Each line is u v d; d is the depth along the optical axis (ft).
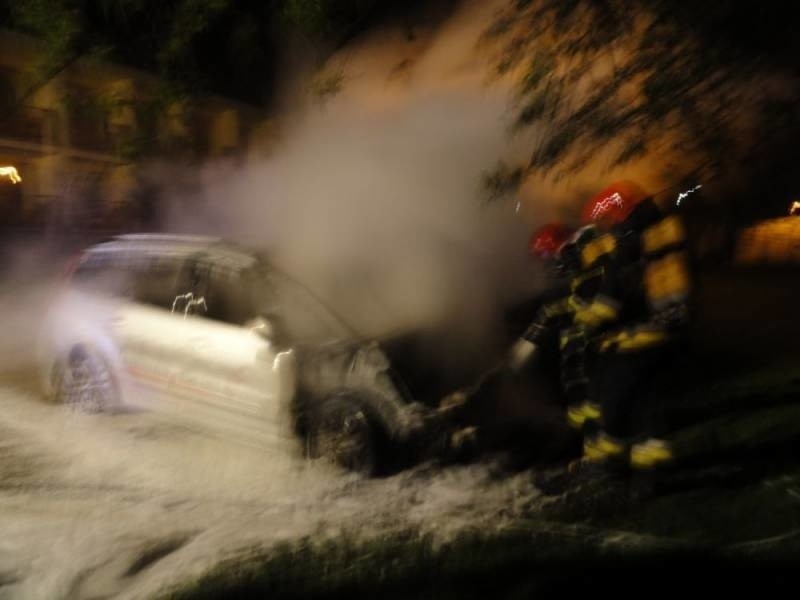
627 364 16.69
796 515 15.64
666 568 13.61
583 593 13.05
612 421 16.93
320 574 13.58
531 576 13.52
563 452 19.06
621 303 16.74
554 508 16.53
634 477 16.89
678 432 20.27
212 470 19.36
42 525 16.12
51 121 51.21
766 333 31.48
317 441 19.07
